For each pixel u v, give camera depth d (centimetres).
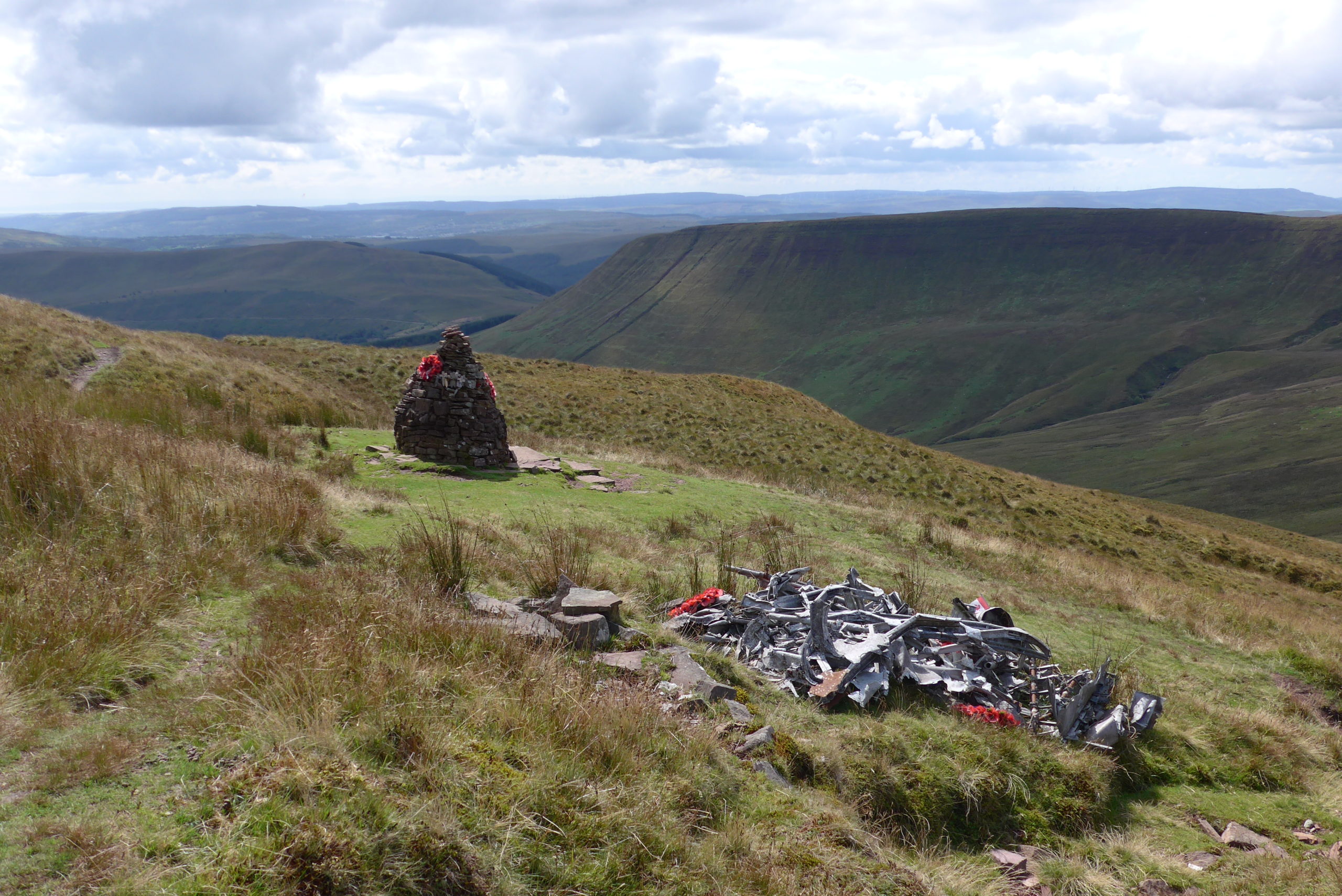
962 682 805
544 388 4028
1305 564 3641
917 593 1175
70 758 374
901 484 3222
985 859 580
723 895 407
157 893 303
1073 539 2902
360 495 1133
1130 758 796
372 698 459
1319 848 720
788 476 3011
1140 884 586
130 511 716
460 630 609
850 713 727
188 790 367
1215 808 765
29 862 306
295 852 336
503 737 479
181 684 464
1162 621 1480
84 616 501
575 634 685
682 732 546
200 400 2169
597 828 420
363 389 3738
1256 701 1108
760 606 877
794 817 512
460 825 387
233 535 733
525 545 1013
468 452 1614
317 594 630
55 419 855
